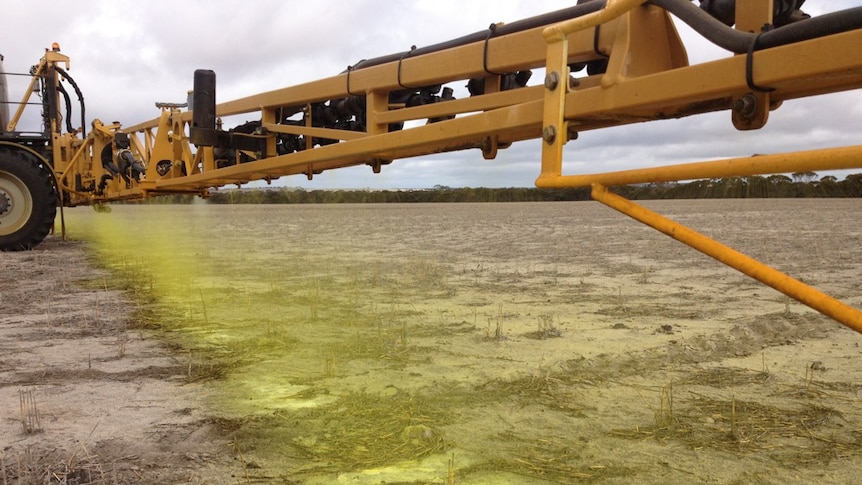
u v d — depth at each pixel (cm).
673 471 231
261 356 389
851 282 712
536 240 1431
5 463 229
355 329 471
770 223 2000
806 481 223
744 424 277
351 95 531
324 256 1045
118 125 1220
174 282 717
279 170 594
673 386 334
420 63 453
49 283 703
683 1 270
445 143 410
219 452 243
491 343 426
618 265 920
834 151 170
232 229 1945
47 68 1172
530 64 381
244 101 657
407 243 1351
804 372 360
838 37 212
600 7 325
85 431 261
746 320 504
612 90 282
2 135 1103
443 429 270
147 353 395
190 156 822
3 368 358
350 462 235
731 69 242
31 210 1034
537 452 247
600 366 372
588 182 257
